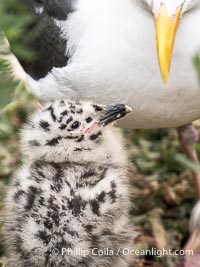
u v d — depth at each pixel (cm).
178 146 1272
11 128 1204
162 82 1065
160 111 1088
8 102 1054
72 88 1084
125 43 1061
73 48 1081
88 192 987
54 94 1101
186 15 1056
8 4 1066
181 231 1186
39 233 987
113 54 1062
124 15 1065
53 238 986
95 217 982
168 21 1024
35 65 1112
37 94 1118
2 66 1068
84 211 982
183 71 1059
